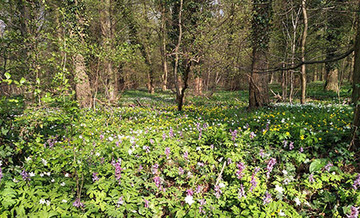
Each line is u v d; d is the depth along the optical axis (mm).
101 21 13805
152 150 5305
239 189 3619
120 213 3230
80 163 3840
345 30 15641
